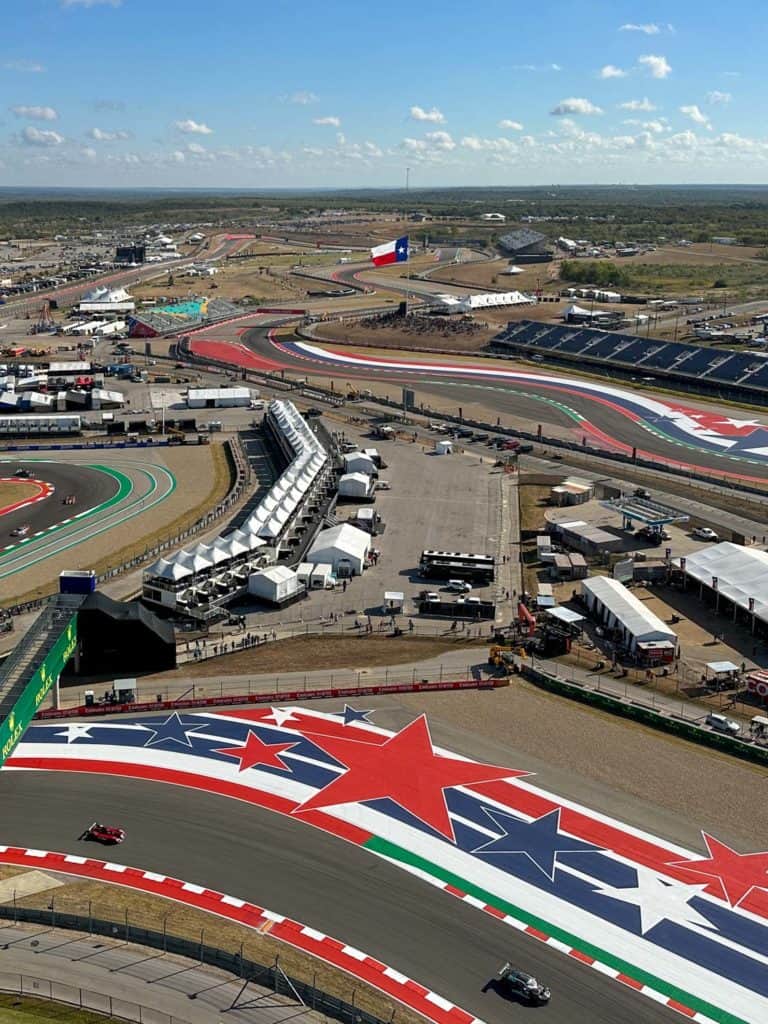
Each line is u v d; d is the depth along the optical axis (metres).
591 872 62.78
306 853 64.62
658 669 91.94
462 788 72.12
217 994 52.00
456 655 95.44
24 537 130.50
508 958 55.41
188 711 84.06
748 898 60.59
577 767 75.12
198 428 192.62
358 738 79.44
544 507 141.88
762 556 110.81
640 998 52.62
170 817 68.56
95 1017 49.94
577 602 108.56
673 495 146.62
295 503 132.12
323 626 102.62
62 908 58.84
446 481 155.00
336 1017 50.62
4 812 69.06
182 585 106.81
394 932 57.22
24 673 75.56
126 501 146.75
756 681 86.31
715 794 71.50
